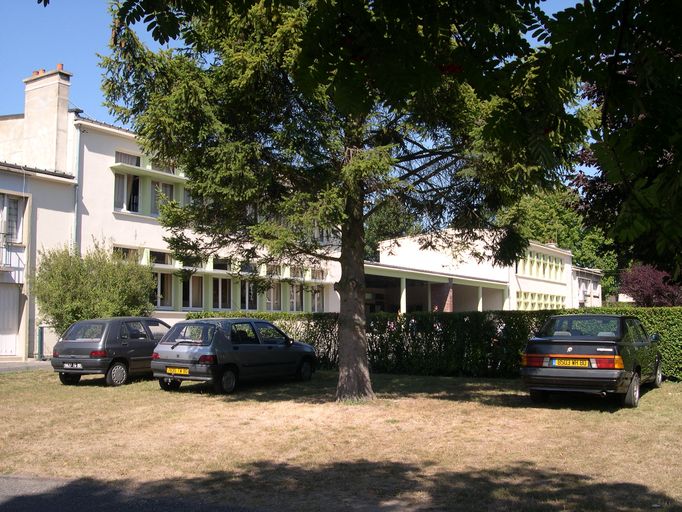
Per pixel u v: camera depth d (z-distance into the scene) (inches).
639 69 69.4
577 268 1892.2
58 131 832.3
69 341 560.7
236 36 337.7
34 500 223.1
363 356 458.9
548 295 1723.7
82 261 701.9
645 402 432.1
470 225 466.9
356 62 86.9
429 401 451.2
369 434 331.3
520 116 83.9
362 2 83.6
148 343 586.9
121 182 909.8
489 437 319.6
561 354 403.5
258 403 447.8
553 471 251.6
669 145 67.6
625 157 69.6
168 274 975.6
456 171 432.8
